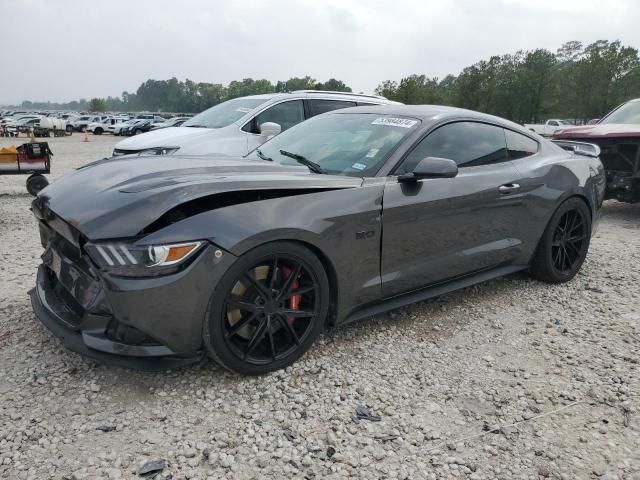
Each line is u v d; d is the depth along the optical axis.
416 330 3.57
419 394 2.79
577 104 66.31
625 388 2.89
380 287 3.25
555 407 2.72
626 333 3.60
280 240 2.72
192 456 2.25
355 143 3.56
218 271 2.53
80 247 2.56
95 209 2.59
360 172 3.26
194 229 2.50
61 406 2.54
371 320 3.68
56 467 2.15
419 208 3.30
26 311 3.60
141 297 2.41
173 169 3.01
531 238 4.19
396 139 3.45
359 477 2.17
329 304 3.11
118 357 2.53
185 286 2.47
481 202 3.68
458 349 3.33
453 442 2.42
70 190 2.95
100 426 2.41
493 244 3.89
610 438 2.48
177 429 2.42
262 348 2.88
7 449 2.23
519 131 4.29
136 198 2.56
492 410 2.68
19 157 8.49
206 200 2.66
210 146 7.16
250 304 2.73
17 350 3.05
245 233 2.58
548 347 3.39
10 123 40.16
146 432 2.39
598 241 6.20
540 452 2.37
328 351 3.20
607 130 7.20
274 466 2.21
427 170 3.09
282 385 2.80
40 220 3.18
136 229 2.41
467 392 2.83
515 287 4.45
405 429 2.49
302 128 4.14
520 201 3.98
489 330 3.62
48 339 3.19
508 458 2.32
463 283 3.84
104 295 2.47
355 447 2.35
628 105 8.18
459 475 2.21
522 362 3.19
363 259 3.11
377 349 3.27
